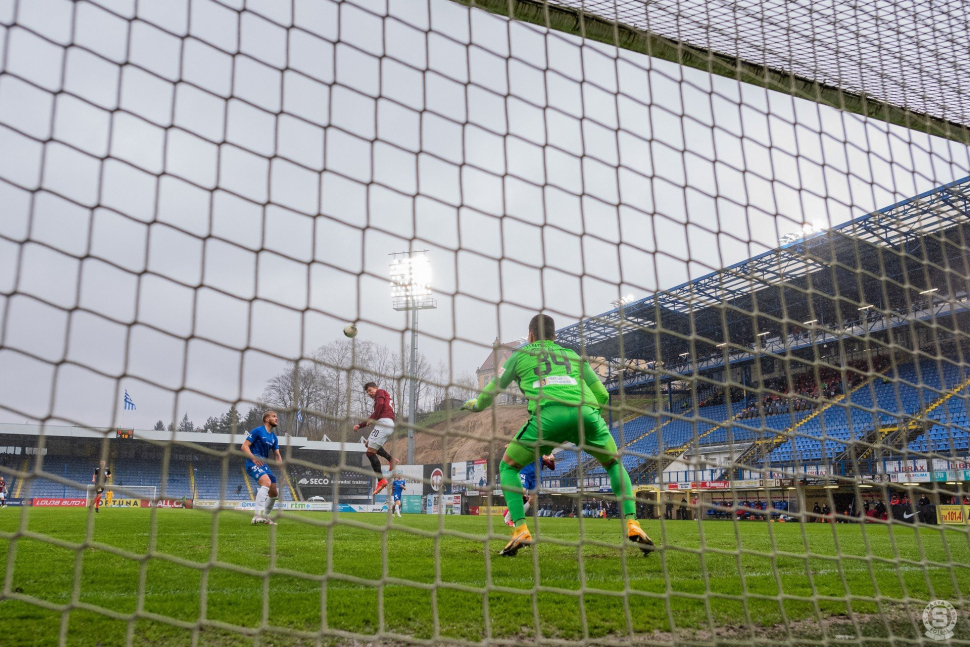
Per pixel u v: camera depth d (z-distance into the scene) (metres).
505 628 2.44
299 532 6.89
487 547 2.08
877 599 2.68
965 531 3.38
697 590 3.30
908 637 2.67
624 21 3.73
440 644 2.22
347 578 1.88
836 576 4.07
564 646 2.17
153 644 2.19
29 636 2.23
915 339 3.69
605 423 4.36
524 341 4.32
